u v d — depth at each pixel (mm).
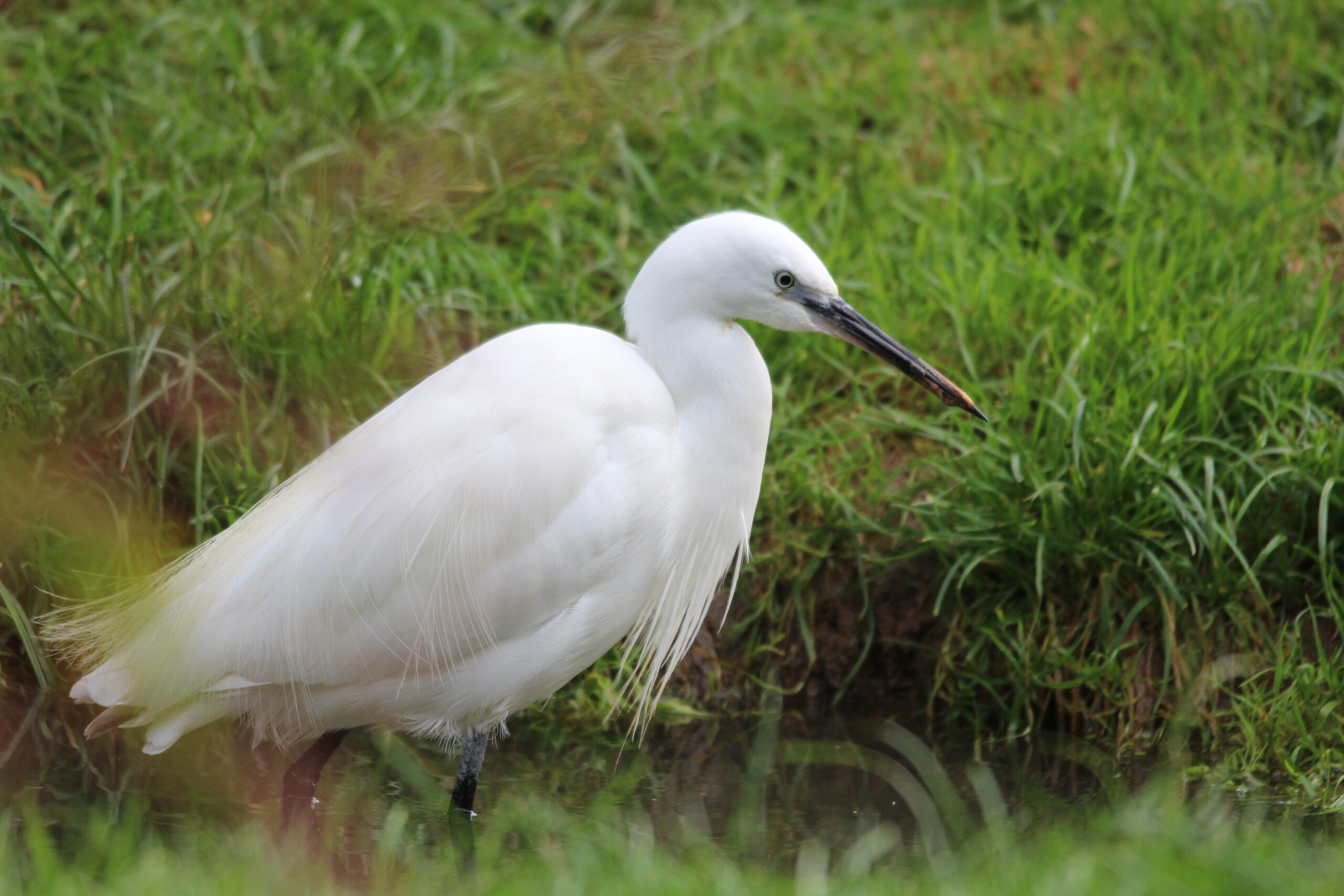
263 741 8312
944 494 9453
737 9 14570
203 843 6836
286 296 9688
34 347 9180
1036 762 8617
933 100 13328
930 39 14461
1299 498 9016
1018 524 8984
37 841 6074
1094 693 9008
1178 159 12500
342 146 11336
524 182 11789
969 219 11578
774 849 7188
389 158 11398
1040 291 10648
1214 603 8867
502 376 6934
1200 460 9180
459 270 10773
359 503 6723
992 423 9703
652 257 7305
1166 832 6383
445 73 12750
